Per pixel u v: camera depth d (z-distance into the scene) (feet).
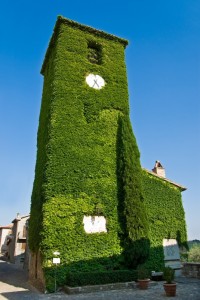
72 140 64.13
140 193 63.87
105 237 58.49
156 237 70.33
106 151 67.05
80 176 61.21
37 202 63.72
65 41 77.71
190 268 67.31
